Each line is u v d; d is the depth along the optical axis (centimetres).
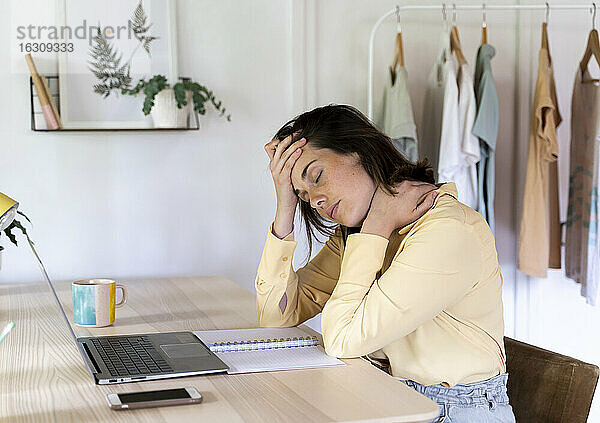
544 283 310
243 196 273
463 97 262
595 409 305
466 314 143
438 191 150
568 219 286
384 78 286
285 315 168
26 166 250
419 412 107
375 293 137
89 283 174
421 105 290
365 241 144
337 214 152
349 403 112
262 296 168
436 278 134
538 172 271
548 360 155
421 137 287
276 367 132
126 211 261
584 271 273
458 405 141
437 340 141
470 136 261
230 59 268
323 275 175
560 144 307
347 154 151
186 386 121
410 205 145
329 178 149
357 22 282
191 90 252
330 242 178
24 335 159
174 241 267
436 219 139
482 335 143
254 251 276
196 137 266
